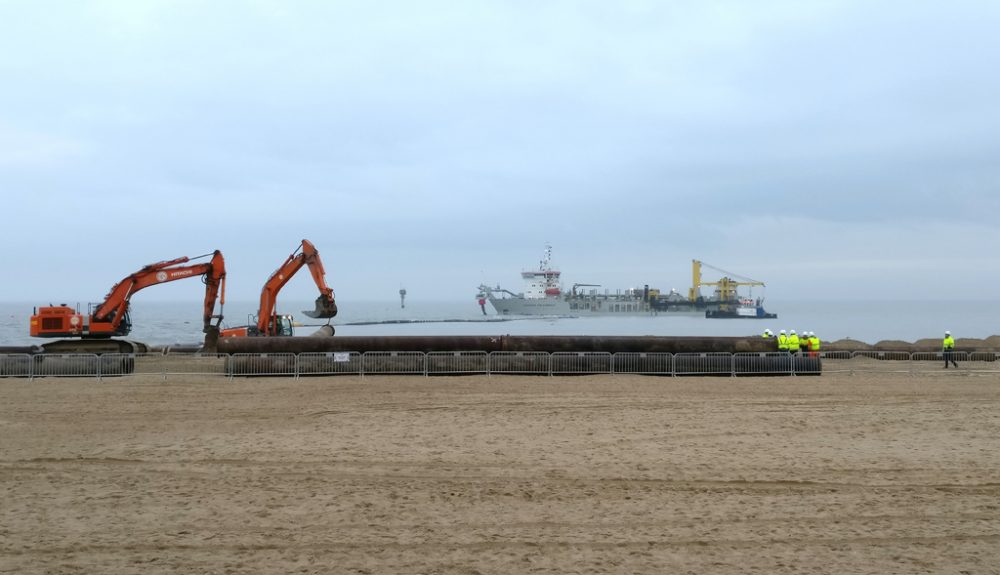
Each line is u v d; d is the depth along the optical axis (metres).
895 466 15.25
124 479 14.25
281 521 11.73
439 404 22.94
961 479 14.28
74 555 10.27
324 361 30.05
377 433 18.48
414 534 11.16
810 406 22.69
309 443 17.33
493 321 170.75
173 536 11.05
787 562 10.12
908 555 10.40
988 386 27.83
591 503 12.71
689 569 9.85
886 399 24.28
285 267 43.12
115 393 25.27
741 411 21.67
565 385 27.47
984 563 10.13
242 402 23.36
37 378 29.44
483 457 15.97
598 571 9.77
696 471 14.83
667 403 23.16
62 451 16.55
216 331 42.31
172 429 19.05
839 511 12.33
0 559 10.11
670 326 145.38
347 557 10.21
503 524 11.62
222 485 13.81
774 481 14.12
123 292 39.41
